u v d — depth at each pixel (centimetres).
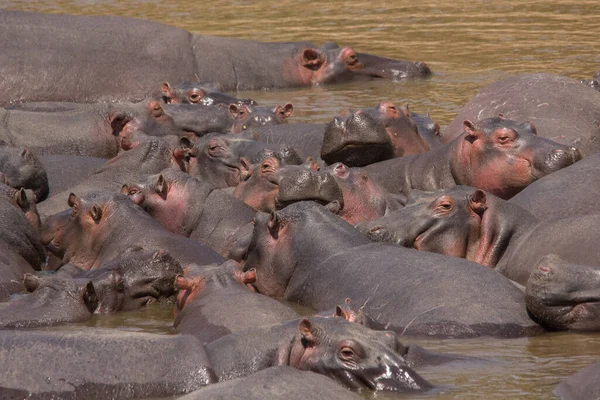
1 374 3322
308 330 3375
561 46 10456
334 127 5991
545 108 6656
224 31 11794
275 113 7256
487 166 5638
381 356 3306
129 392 3306
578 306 4019
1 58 8750
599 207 5000
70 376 3328
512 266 4628
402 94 8731
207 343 3597
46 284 4325
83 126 6962
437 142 6512
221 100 8056
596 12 12544
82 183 5869
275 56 9525
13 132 6812
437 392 3244
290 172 5184
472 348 3812
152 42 9194
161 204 5300
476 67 9662
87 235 5062
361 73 9562
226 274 4212
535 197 5150
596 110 6688
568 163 5459
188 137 7069
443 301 4075
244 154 5966
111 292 4438
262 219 4716
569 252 4425
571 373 3450
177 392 3297
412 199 4850
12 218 4994
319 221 4619
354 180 5209
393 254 4381
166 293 4578
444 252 4700
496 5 13362
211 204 5291
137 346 3400
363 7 13538
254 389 2922
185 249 4831
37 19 9062
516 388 3288
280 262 4594
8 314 4169
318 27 12094
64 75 8819
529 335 4000
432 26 11994
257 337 3472
